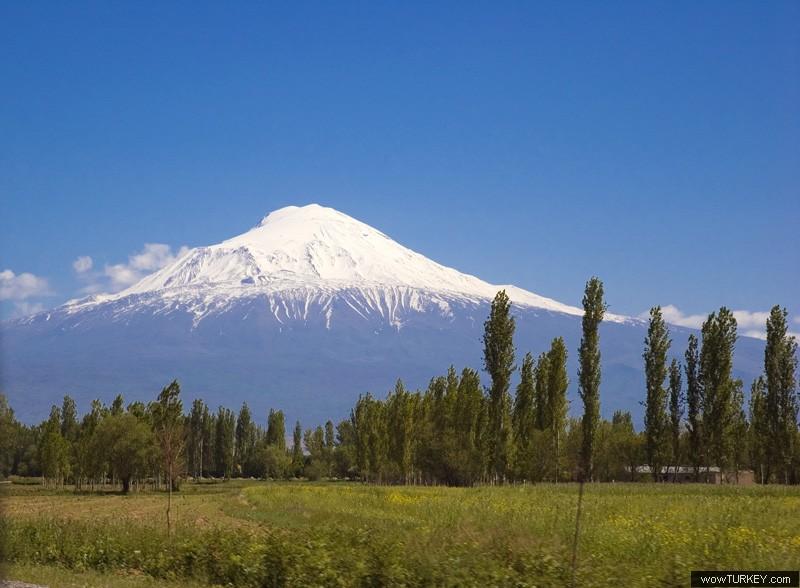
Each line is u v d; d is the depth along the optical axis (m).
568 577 19.23
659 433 88.06
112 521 38.94
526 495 53.41
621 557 22.22
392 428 106.44
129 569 25.20
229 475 157.38
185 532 28.16
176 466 99.38
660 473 89.25
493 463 88.50
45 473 115.75
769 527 27.66
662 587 19.02
